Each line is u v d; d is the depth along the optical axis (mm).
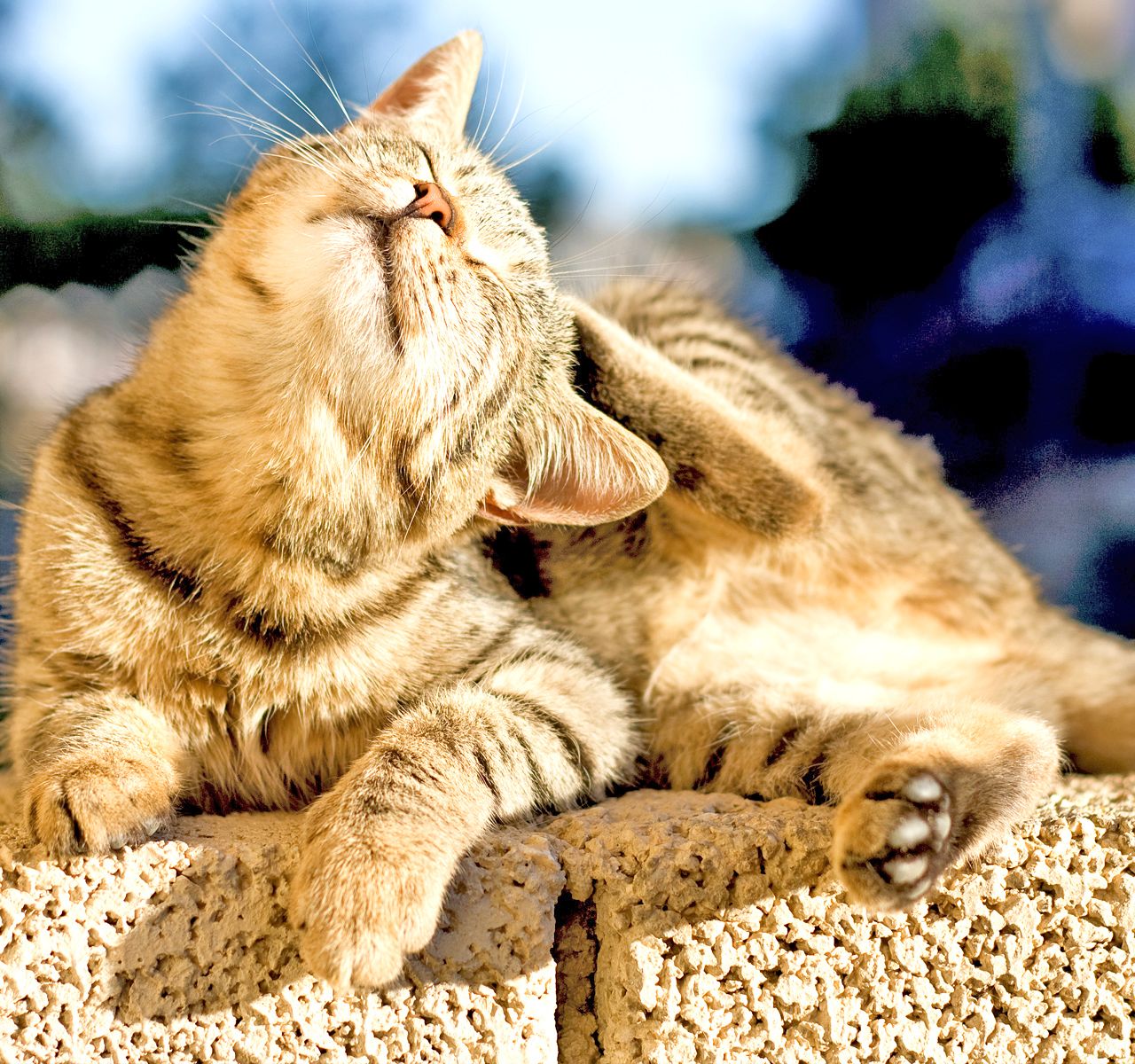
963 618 1066
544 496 942
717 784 940
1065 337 1959
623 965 804
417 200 884
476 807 825
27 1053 767
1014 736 855
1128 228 1954
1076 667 1025
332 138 915
